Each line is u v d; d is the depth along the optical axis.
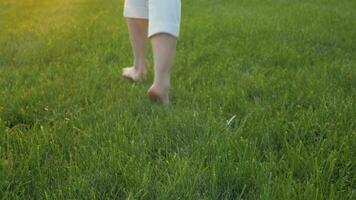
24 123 2.24
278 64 3.40
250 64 3.36
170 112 2.16
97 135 1.90
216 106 2.32
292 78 2.94
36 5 7.59
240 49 3.86
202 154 1.72
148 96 2.28
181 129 2.01
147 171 1.55
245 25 5.18
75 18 6.01
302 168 1.62
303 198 1.39
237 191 1.51
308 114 2.16
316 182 1.49
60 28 5.05
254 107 2.29
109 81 2.87
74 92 2.59
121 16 6.17
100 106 2.36
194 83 2.84
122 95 2.55
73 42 4.20
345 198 1.44
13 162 1.68
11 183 1.53
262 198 1.38
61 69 3.16
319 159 1.66
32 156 1.69
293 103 2.37
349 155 1.71
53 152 1.79
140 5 2.61
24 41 4.30
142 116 2.18
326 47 4.01
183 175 1.51
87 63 3.36
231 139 1.81
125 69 2.88
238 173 1.56
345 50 3.90
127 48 3.95
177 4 2.15
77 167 1.59
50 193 1.47
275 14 6.21
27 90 2.66
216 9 6.92
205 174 1.55
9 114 2.30
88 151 1.75
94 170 1.61
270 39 4.35
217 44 4.03
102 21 5.67
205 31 4.79
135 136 1.90
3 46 4.02
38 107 2.38
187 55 3.62
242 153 1.71
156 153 1.78
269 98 2.50
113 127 2.01
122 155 1.68
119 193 1.49
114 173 1.57
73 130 1.99
